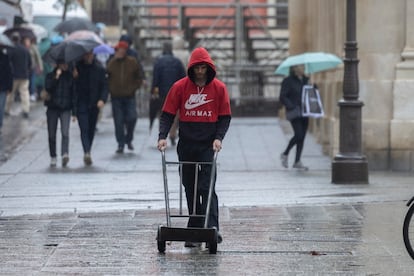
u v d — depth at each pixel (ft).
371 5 139.85
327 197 112.78
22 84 211.61
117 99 161.27
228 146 171.42
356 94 124.77
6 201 111.75
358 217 98.84
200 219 82.43
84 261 77.56
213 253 80.07
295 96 142.41
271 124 206.08
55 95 143.13
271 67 243.81
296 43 209.26
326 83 167.63
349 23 125.39
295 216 99.96
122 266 75.56
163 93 170.19
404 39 139.74
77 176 134.51
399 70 139.33
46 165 146.51
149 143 173.88
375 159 140.15
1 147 165.89
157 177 133.69
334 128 148.56
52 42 246.68
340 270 73.97
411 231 74.43
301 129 142.41
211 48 247.09
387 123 139.54
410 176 132.87
